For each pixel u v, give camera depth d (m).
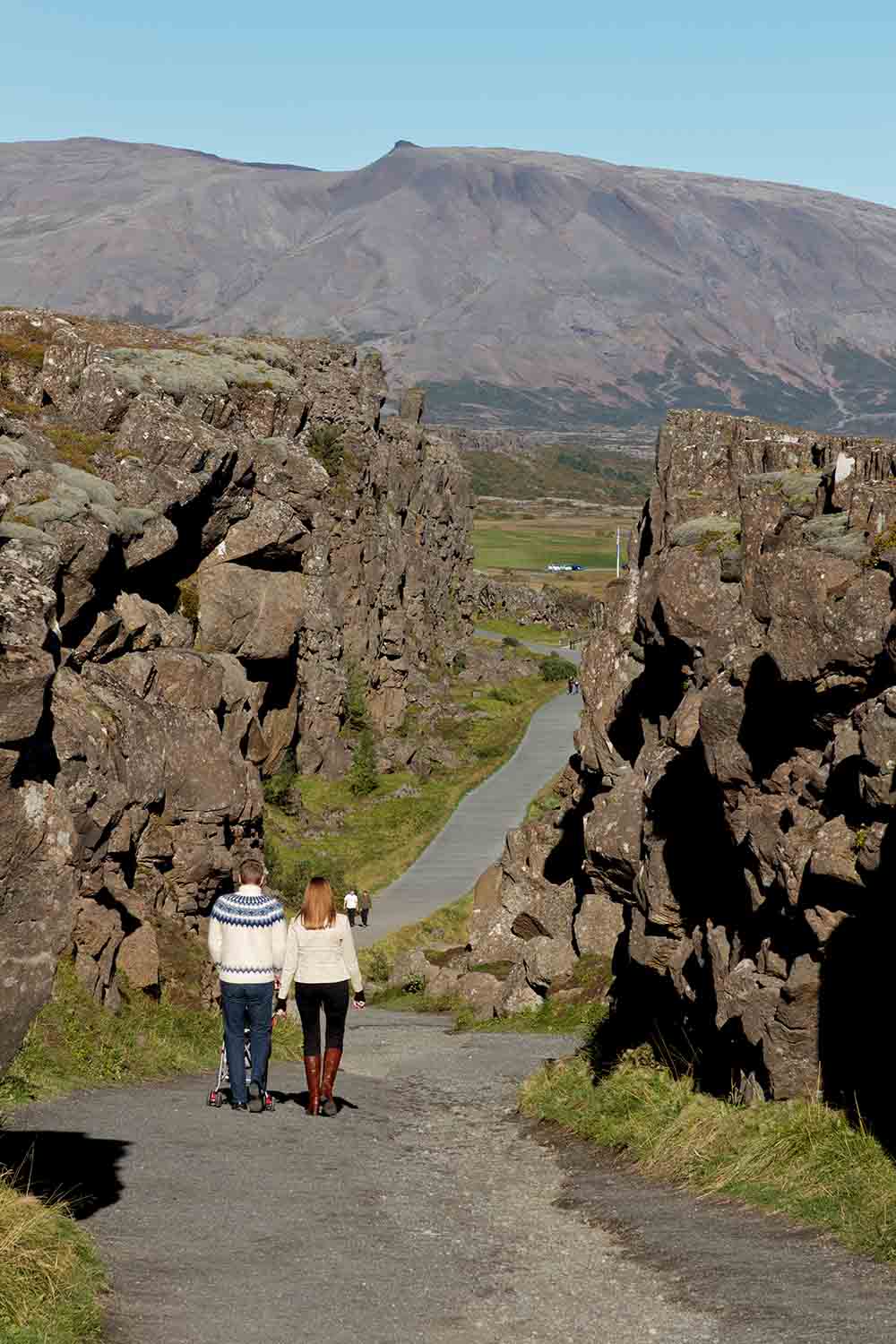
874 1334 6.41
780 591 12.27
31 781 7.75
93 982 19.41
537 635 154.50
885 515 12.45
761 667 12.56
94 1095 14.13
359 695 76.88
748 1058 11.84
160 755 25.72
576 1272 8.39
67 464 30.44
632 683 25.41
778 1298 7.23
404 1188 10.93
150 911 24.59
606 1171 11.98
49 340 33.59
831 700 11.77
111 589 29.20
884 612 11.30
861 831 10.07
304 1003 13.85
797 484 15.95
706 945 13.62
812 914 10.58
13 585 7.84
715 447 21.53
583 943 30.62
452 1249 8.98
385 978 45.16
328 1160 11.63
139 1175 10.28
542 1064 20.31
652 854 15.41
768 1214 9.15
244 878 13.84
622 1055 16.17
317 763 71.75
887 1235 7.92
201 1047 20.30
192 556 37.94
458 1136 14.54
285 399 46.69
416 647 103.19
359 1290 7.83
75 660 26.34
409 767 79.25
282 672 65.12
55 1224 7.77
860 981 10.36
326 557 74.25
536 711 103.25
